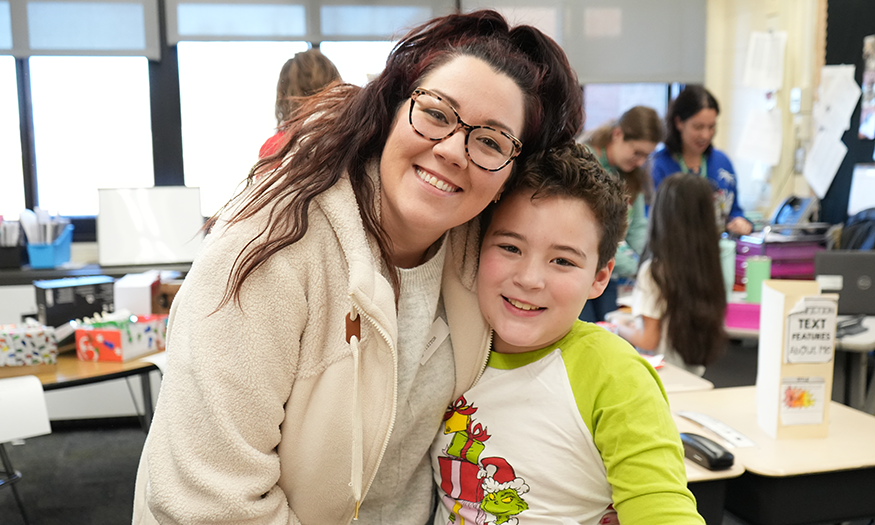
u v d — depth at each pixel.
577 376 0.96
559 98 0.96
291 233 0.76
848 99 4.50
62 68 3.86
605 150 3.02
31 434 2.04
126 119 3.98
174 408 0.76
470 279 1.00
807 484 1.37
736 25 4.70
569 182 0.93
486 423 1.00
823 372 1.53
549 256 0.93
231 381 0.74
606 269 1.03
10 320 3.45
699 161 3.56
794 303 1.50
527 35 0.93
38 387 2.09
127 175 4.03
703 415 1.64
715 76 4.85
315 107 0.92
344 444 0.82
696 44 4.76
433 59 0.84
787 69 4.57
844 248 4.10
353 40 4.14
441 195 0.81
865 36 4.51
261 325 0.76
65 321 2.53
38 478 3.14
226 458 0.76
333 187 0.83
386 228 0.88
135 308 2.60
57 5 3.78
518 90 0.84
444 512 1.05
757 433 1.57
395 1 4.16
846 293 2.85
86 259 3.98
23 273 3.46
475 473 1.00
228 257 0.77
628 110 2.95
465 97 0.79
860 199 4.46
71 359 2.41
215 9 3.97
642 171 3.07
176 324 0.79
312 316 0.80
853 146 4.60
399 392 0.90
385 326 0.80
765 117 4.60
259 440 0.79
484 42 0.87
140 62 3.96
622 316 2.71
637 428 0.88
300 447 0.83
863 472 1.41
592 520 0.97
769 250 3.06
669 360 2.44
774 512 1.36
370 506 1.00
